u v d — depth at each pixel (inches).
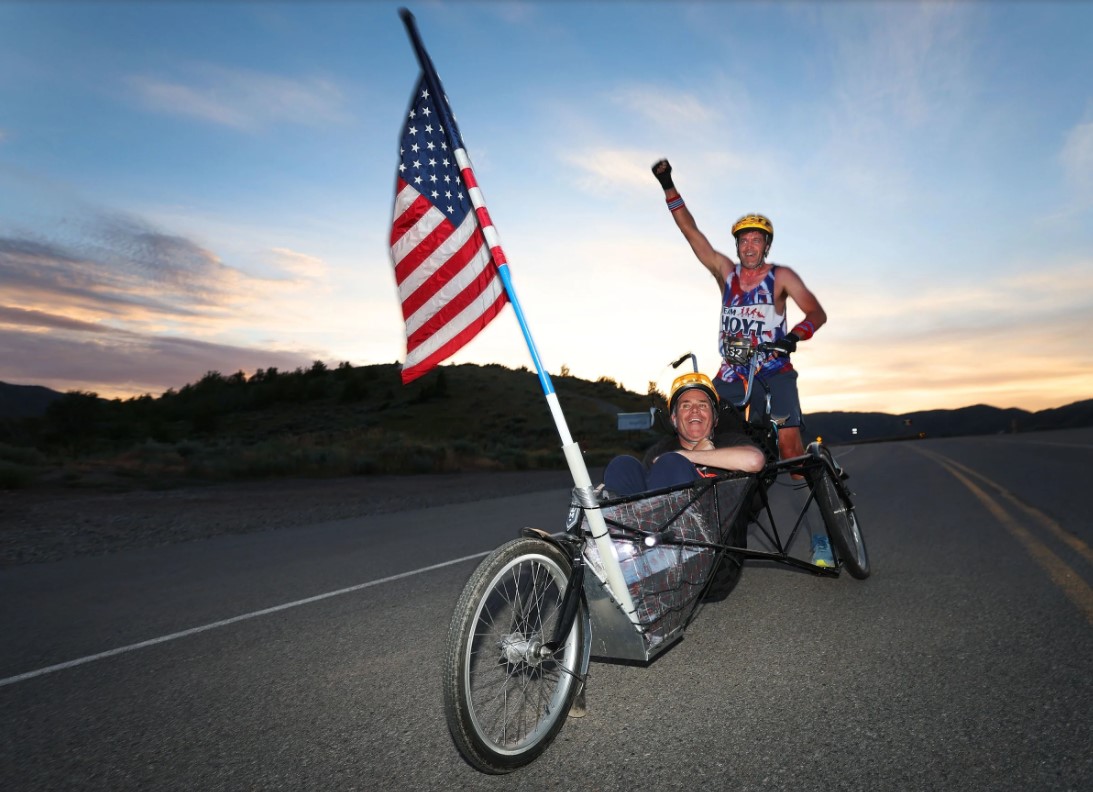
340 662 157.3
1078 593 183.8
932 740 105.2
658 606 124.2
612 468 140.1
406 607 205.5
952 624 162.2
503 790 97.6
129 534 411.8
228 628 193.5
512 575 107.0
